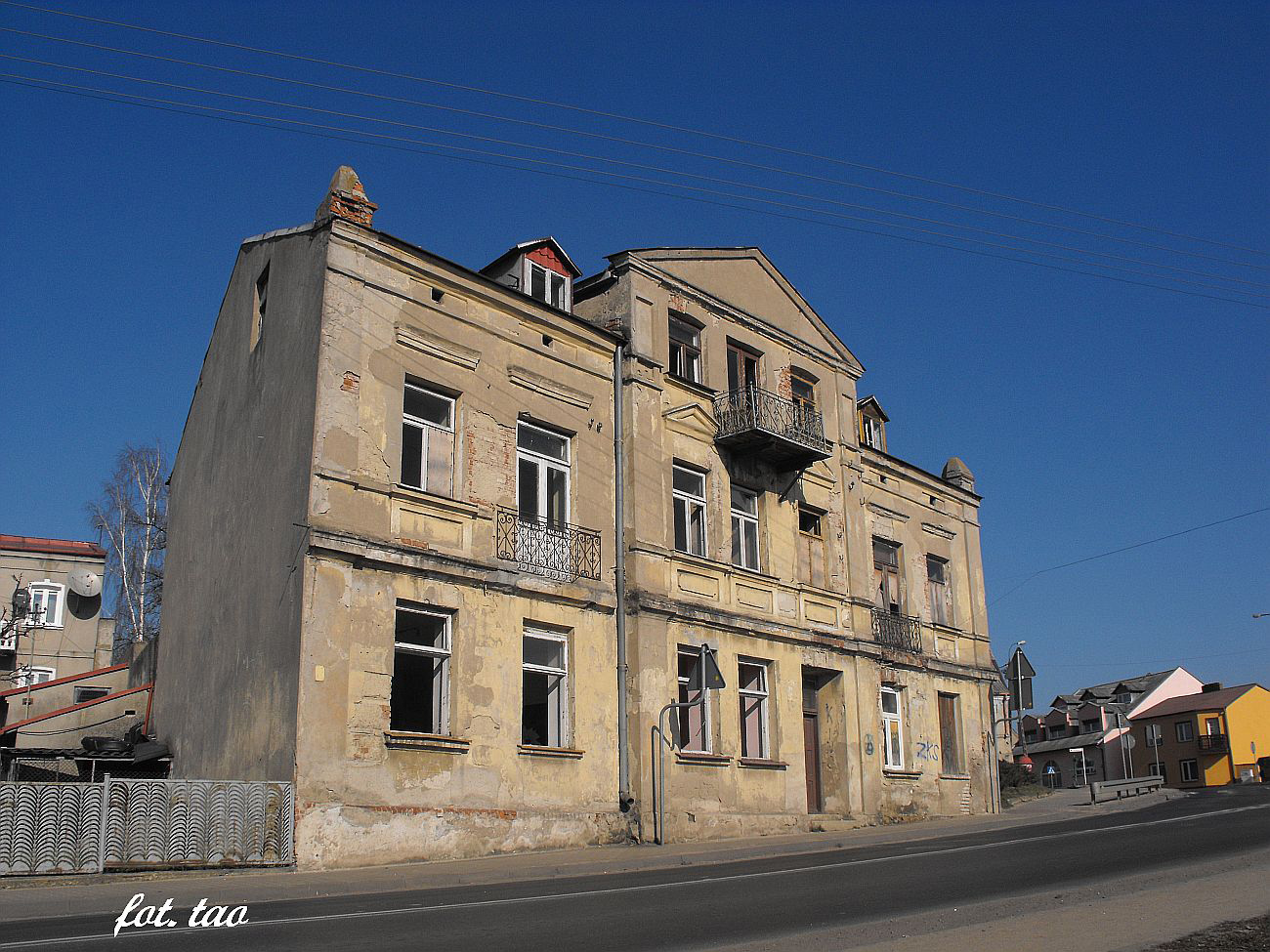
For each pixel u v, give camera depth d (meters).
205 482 22.84
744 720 23.72
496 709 18.58
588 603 20.59
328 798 15.96
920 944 8.20
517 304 20.53
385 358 18.22
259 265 20.78
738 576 23.80
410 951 8.09
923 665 29.53
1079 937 8.31
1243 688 78.31
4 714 29.39
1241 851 14.44
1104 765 80.81
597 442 21.69
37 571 39.09
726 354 25.09
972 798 30.41
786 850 19.16
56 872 13.66
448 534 18.53
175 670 23.39
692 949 8.15
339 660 16.58
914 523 31.14
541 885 13.52
